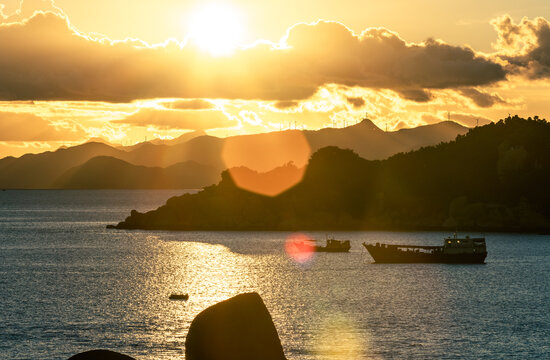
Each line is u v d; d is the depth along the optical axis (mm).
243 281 142625
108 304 107812
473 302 112688
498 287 133375
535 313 101438
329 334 84312
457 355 73562
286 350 75562
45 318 94500
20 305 106500
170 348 76562
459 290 127938
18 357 72250
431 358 72250
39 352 74438
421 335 83938
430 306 107750
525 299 117062
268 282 141000
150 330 86312
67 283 137375
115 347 76750
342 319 95000
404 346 78062
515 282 141750
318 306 107312
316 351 75062
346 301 112812
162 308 104000
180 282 140375
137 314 98125
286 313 100625
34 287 130625
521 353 74875
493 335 84312
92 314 97875
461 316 98125
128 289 128125
